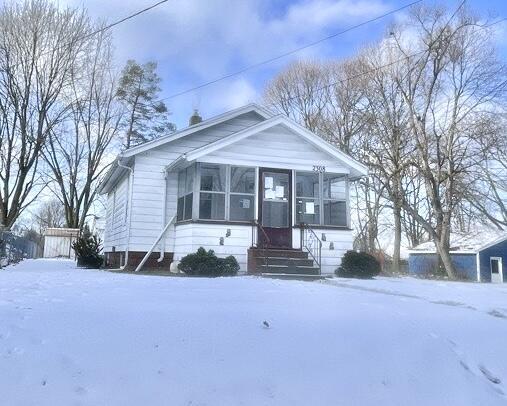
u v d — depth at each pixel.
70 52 33.91
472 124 28.44
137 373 5.00
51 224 68.56
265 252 16.03
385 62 33.09
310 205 17.59
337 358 5.76
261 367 5.38
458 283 15.87
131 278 12.37
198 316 6.62
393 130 32.06
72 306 7.09
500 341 6.91
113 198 23.42
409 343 6.34
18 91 32.09
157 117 41.25
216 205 16.53
